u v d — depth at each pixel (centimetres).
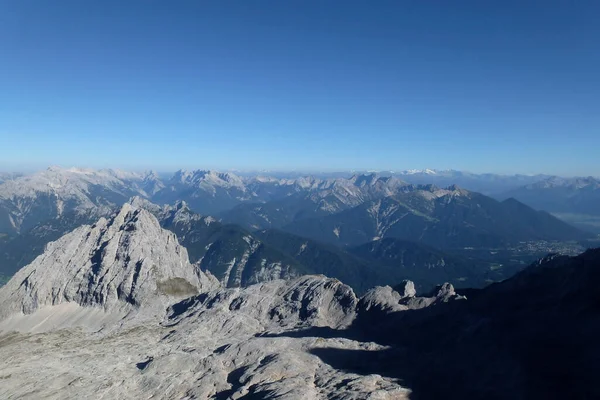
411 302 16050
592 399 8019
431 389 10256
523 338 10925
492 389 9481
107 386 13712
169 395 12800
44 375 15275
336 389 10806
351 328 15950
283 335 15975
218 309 19812
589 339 9856
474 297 15188
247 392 11662
